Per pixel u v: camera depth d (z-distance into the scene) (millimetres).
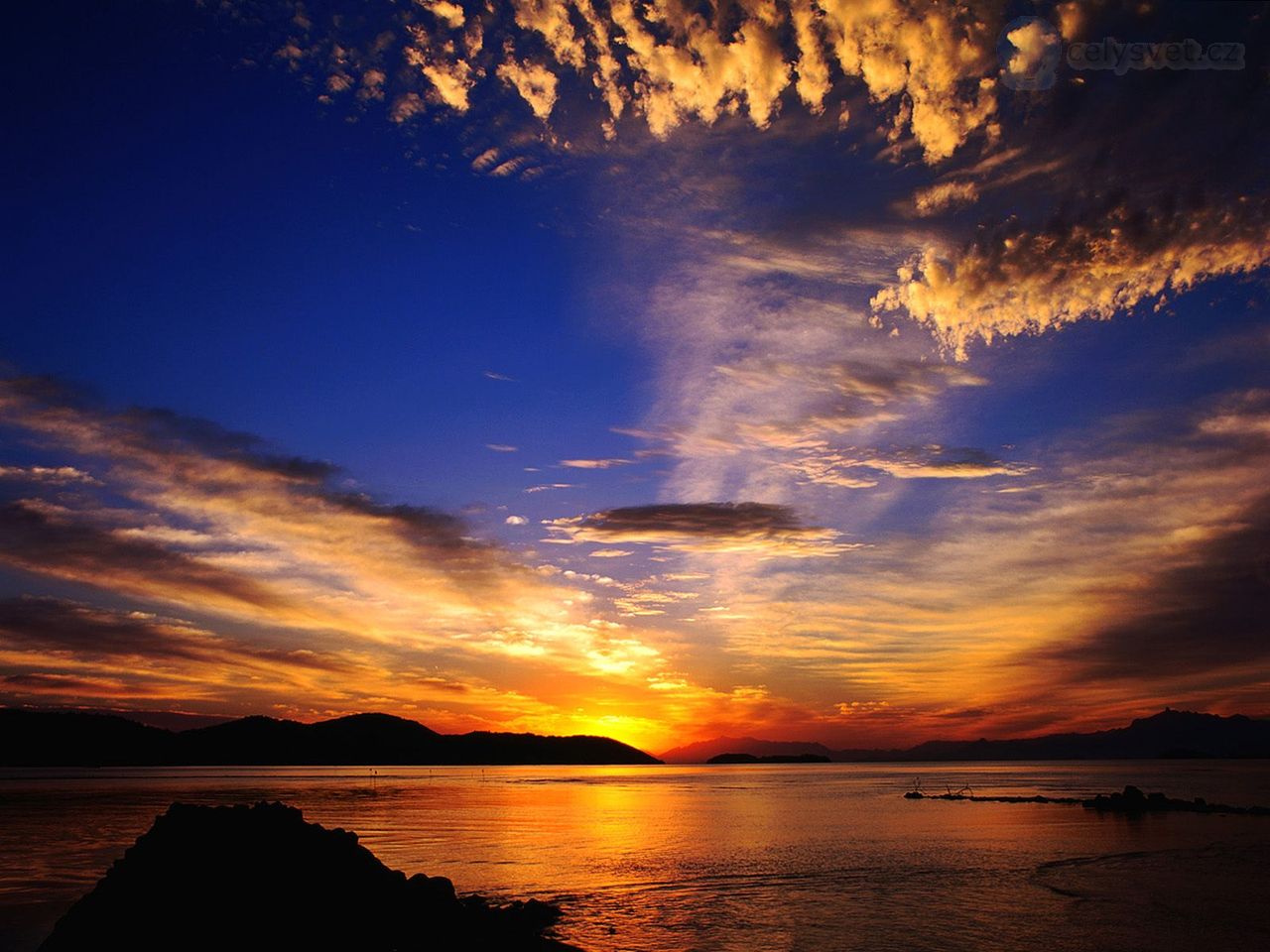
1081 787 146875
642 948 26047
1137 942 26453
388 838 61000
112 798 107688
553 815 84500
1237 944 26172
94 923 25281
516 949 25797
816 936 27531
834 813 87875
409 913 28344
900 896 34844
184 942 24891
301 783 166000
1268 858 46906
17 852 50625
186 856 27859
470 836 62406
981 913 31047
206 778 199875
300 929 26094
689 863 46781
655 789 156000
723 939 27188
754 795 131625
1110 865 44312
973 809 91688
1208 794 117500
